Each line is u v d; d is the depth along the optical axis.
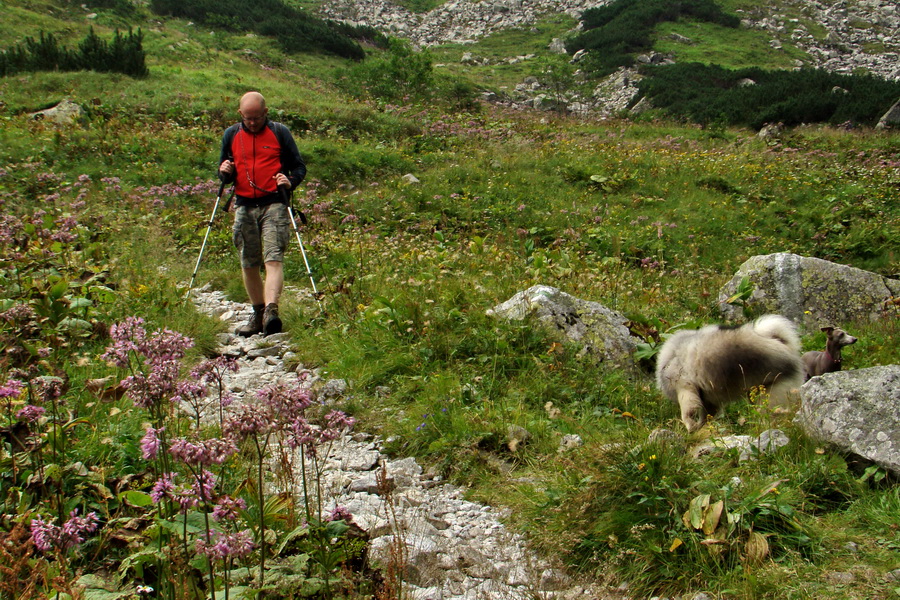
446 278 7.53
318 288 8.12
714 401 4.82
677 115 31.64
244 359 6.07
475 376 5.38
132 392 2.78
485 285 7.48
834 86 31.41
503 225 13.34
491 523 3.57
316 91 26.62
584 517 3.36
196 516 2.61
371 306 6.46
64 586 2.16
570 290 7.95
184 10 41.69
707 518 3.12
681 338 5.00
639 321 6.39
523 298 6.16
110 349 3.14
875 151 22.03
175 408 4.19
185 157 14.80
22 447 3.16
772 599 2.79
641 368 5.86
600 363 5.78
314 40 41.09
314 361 5.84
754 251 13.51
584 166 16.78
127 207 11.44
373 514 3.48
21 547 2.32
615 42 52.50
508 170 16.50
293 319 6.88
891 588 2.75
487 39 60.69
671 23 57.56
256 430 2.43
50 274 6.55
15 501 2.93
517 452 4.27
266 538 2.74
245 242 6.67
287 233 6.75
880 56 53.62
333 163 15.31
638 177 16.61
